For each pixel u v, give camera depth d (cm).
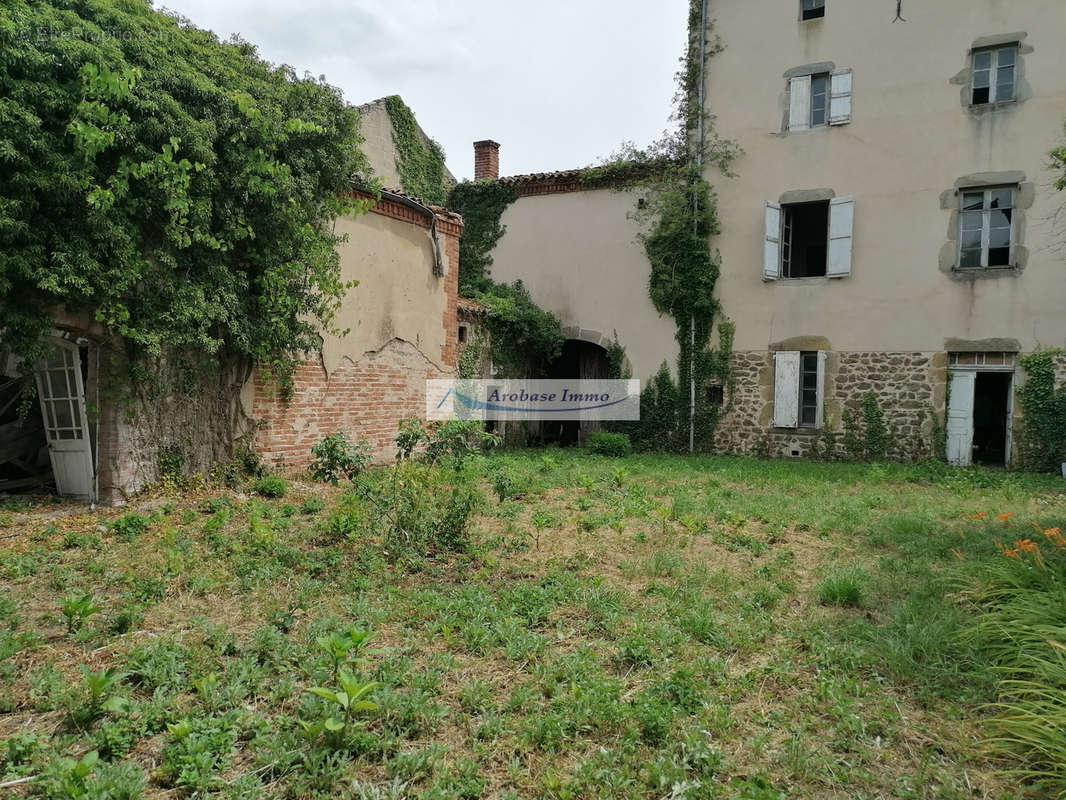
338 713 277
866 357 1230
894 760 268
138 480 691
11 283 560
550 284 1512
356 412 941
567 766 260
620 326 1445
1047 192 1103
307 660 329
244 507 673
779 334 1299
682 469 1077
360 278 938
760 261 1315
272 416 825
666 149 1369
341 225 901
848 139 1244
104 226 586
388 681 311
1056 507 767
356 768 254
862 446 1232
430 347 1076
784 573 501
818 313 1267
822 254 1653
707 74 1355
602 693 303
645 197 1422
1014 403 1124
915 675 330
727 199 1343
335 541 559
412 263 1034
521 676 330
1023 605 370
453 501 572
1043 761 259
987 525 639
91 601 414
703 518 678
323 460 592
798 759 261
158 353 654
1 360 721
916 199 1192
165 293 660
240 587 439
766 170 1308
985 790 248
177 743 262
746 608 423
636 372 1427
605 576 493
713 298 1354
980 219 1161
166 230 632
